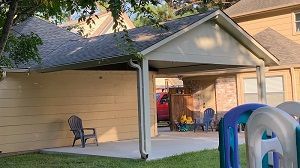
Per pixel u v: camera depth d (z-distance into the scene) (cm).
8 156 1130
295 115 437
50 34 1507
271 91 1594
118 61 955
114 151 1087
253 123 375
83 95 1345
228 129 461
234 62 1201
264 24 1839
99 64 1018
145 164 866
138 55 829
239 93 1658
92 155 1036
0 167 921
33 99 1245
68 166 888
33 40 867
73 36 1460
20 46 848
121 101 1434
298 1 1677
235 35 1192
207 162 861
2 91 1187
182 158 916
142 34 1095
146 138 935
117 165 869
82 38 1405
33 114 1242
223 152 461
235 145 461
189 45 1073
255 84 1611
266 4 1823
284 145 337
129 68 1410
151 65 1420
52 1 713
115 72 1426
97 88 1380
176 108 1734
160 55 991
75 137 1242
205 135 1413
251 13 1845
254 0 1950
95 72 1377
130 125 1449
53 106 1282
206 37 1123
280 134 341
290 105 440
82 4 639
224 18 1123
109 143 1306
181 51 1048
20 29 1506
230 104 1683
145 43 970
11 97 1202
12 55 859
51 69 1152
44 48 1387
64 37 1463
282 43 1688
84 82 1352
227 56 1180
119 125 1420
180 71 1487
